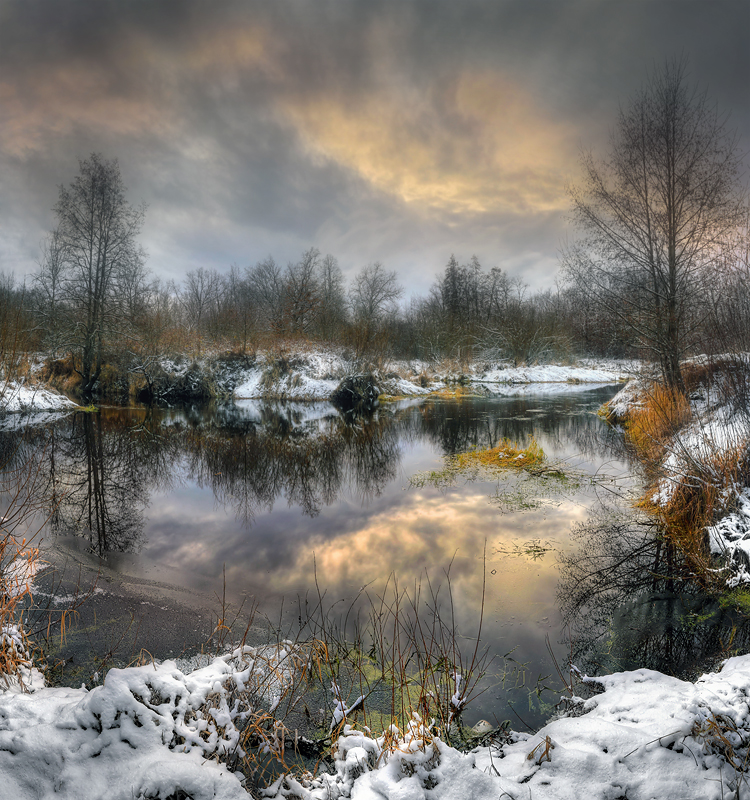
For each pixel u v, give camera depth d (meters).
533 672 3.60
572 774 2.32
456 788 2.23
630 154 10.49
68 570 5.39
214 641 3.98
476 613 4.48
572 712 3.07
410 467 10.87
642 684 3.08
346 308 36.56
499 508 7.71
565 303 37.41
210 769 2.15
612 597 4.75
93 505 8.07
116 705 2.31
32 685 3.10
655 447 8.50
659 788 2.21
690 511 6.30
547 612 4.50
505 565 5.56
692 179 9.89
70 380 21.69
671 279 10.12
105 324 20.83
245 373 26.25
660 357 10.55
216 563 5.69
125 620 4.30
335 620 4.35
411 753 2.35
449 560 5.72
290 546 6.23
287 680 3.45
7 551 5.60
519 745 2.69
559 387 30.69
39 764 2.14
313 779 2.51
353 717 3.10
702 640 3.99
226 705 2.58
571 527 6.77
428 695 3.10
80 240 20.03
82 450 12.45
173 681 2.50
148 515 7.59
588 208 10.86
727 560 5.08
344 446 13.42
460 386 30.17
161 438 14.38
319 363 25.70
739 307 6.32
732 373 6.33
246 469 10.89
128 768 2.12
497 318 39.31
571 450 11.87
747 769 2.27
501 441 13.32
